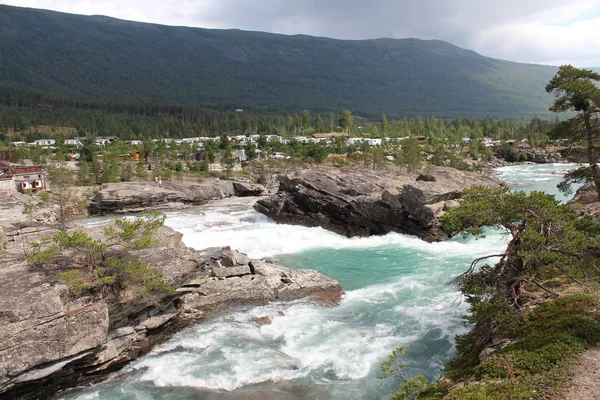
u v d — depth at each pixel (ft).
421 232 197.57
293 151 529.04
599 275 80.59
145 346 96.78
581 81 131.34
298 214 242.99
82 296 84.58
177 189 313.94
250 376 86.33
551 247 76.23
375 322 110.22
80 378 85.40
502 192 85.92
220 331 105.19
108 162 401.29
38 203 248.93
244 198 343.67
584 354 65.51
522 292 91.86
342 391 81.66
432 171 344.90
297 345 98.58
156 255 107.76
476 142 654.53
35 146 532.73
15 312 74.64
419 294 127.85
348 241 199.82
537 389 58.75
